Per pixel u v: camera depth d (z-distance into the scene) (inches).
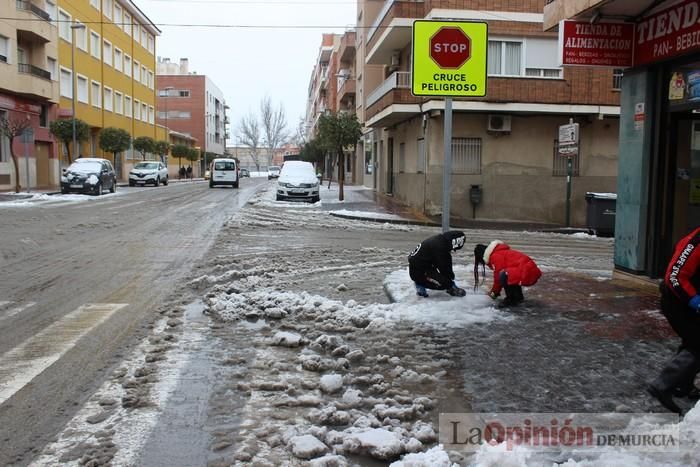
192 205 948.6
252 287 338.3
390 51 1069.8
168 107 3686.0
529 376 195.2
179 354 222.7
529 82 810.8
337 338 231.3
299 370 207.3
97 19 1849.2
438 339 234.4
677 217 328.5
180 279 363.6
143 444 152.0
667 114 323.6
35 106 1413.6
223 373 203.8
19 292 322.3
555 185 852.6
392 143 1172.5
